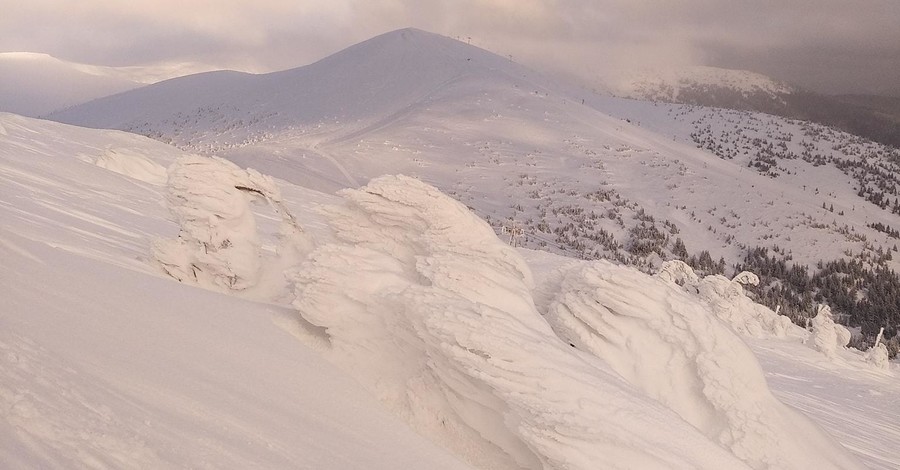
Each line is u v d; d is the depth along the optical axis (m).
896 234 197.62
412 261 7.38
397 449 4.36
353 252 6.21
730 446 6.16
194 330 4.78
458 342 4.90
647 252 159.75
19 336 2.94
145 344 3.87
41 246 5.75
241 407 3.52
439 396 5.27
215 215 8.32
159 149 34.44
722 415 6.28
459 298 5.39
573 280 7.04
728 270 164.00
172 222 14.25
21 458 1.85
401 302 5.44
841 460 6.45
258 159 178.38
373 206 7.48
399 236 7.50
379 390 5.47
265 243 16.08
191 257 8.24
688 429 4.65
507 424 4.70
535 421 4.50
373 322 5.77
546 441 4.42
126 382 3.02
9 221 7.61
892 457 13.62
